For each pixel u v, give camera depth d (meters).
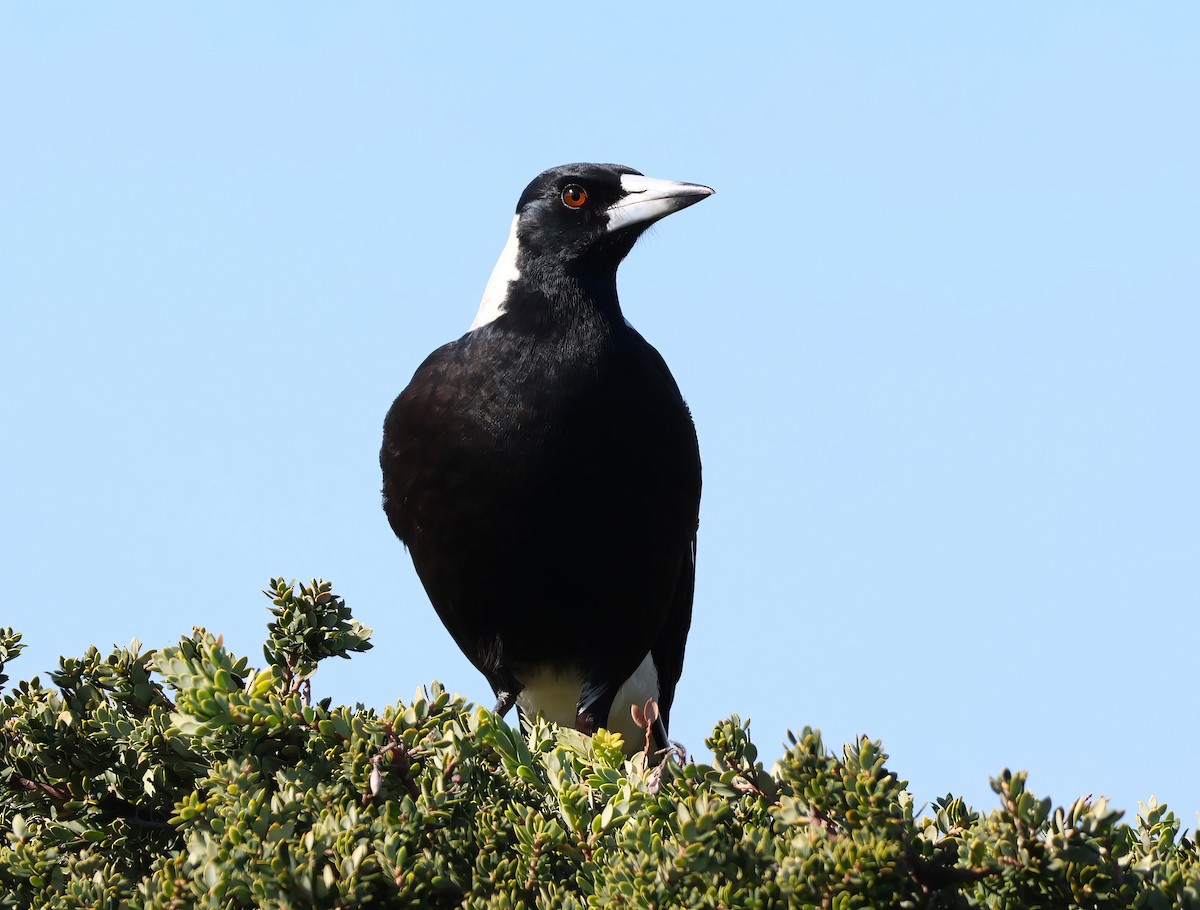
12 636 10.88
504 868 8.44
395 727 8.80
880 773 8.03
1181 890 7.84
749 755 8.39
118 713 10.02
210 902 8.19
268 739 9.16
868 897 7.78
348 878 8.13
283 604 10.52
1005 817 7.72
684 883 7.85
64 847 9.88
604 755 9.41
